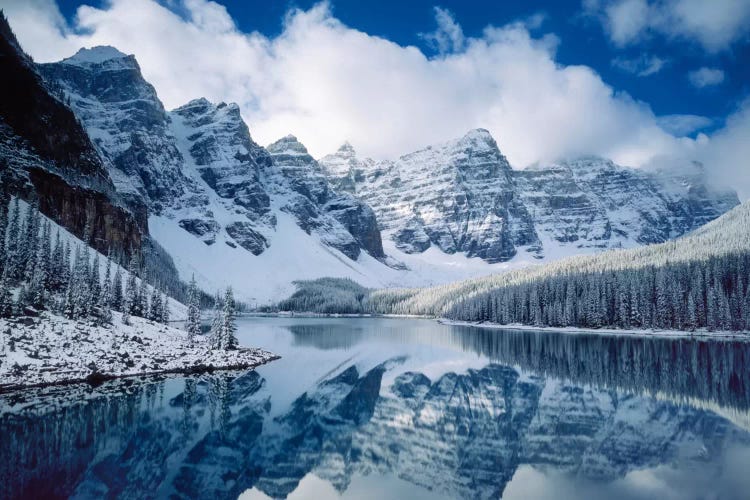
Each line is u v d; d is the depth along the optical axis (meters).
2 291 67.00
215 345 90.25
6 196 116.31
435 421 49.91
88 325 76.69
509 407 55.50
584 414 52.12
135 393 56.78
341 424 48.59
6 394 53.31
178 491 31.36
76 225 148.38
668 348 112.94
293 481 33.59
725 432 44.75
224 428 46.00
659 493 30.70
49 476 33.00
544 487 32.19
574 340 133.62
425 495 30.97
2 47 162.50
